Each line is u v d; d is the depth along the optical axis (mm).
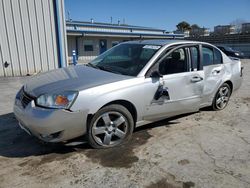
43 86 3053
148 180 2613
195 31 42219
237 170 2838
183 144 3443
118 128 3320
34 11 8641
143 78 3342
